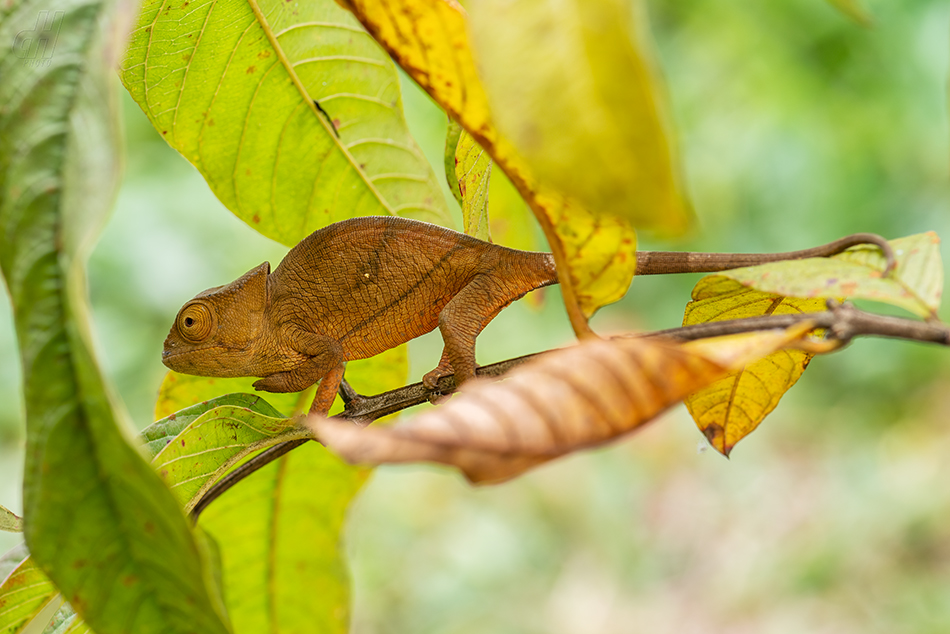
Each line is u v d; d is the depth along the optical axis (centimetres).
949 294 163
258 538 76
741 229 169
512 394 59
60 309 59
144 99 71
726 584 164
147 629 60
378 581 151
